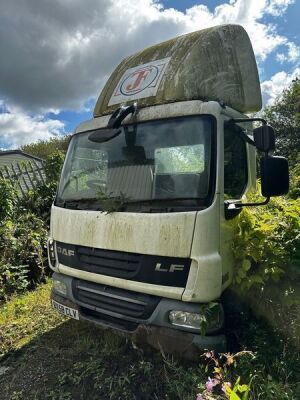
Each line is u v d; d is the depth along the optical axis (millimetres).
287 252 3377
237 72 3924
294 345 3270
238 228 3279
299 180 5121
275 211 3748
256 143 2918
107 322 3328
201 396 2281
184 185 3012
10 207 7656
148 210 3064
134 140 3428
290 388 2740
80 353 3703
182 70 3473
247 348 3092
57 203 3902
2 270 5812
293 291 3402
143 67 3936
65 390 3172
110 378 3193
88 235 3396
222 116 3203
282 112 15039
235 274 3223
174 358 3256
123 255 3141
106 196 3406
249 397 2535
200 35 3730
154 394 2988
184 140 3135
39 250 6617
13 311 5023
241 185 3586
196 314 2805
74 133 4113
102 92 4238
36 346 3996
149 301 2996
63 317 4672
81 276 3480
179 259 2850
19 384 3363
